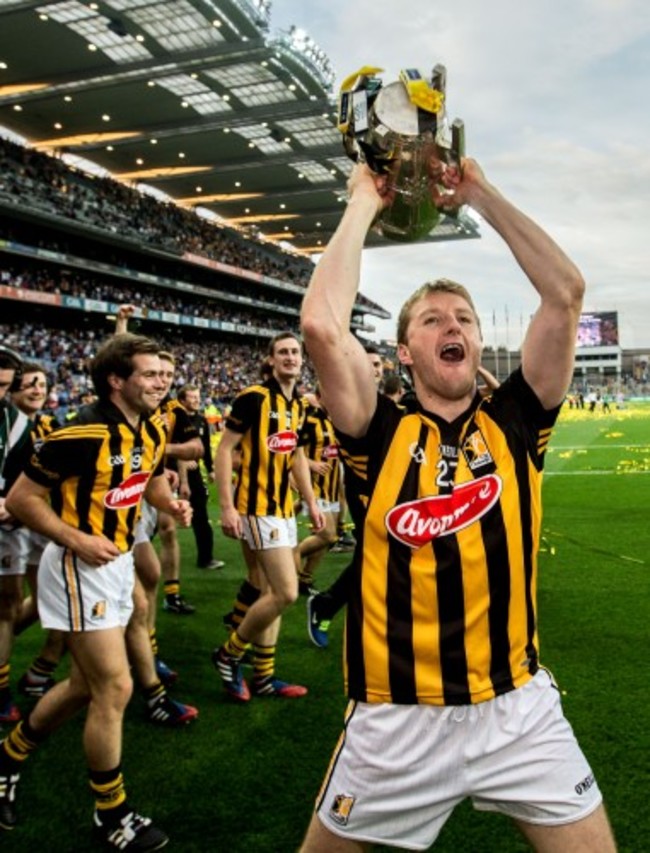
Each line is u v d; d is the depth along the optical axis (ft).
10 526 11.43
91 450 8.36
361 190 4.85
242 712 11.32
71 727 11.02
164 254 122.42
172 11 77.56
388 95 4.44
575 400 154.92
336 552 24.54
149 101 102.37
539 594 17.33
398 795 4.94
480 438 5.18
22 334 97.91
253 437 12.05
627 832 7.65
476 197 5.09
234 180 142.20
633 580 18.51
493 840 7.71
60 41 83.56
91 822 8.36
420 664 4.95
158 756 9.84
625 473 42.86
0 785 8.43
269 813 8.36
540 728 4.95
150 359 8.73
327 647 14.47
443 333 5.22
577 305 5.07
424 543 5.00
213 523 31.09
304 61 91.45
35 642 15.35
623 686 11.58
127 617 8.81
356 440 5.17
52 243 108.99
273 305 158.10
